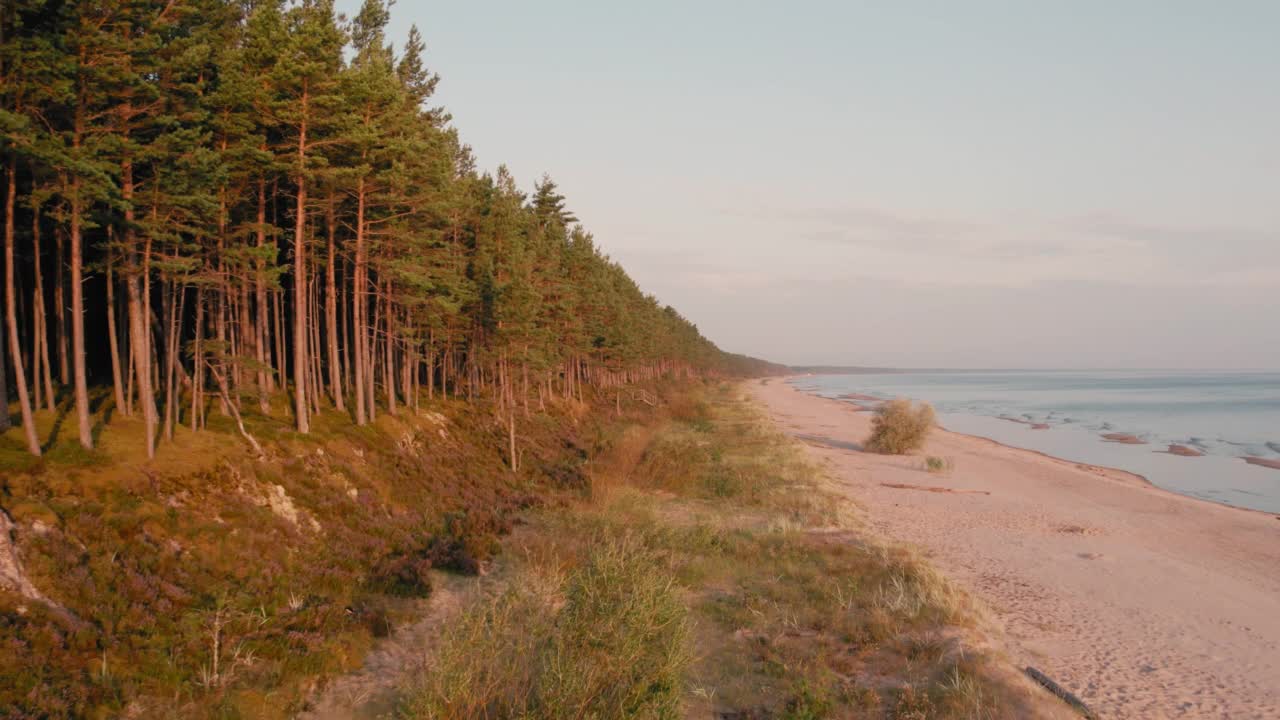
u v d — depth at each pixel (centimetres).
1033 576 1766
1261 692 1117
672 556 1700
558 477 2880
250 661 986
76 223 1417
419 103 3575
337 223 2469
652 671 834
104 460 1375
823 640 1217
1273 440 5894
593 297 5241
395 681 1015
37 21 1383
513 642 958
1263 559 2044
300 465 1812
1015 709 989
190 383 1908
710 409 6669
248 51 1884
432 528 1859
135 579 1073
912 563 1686
